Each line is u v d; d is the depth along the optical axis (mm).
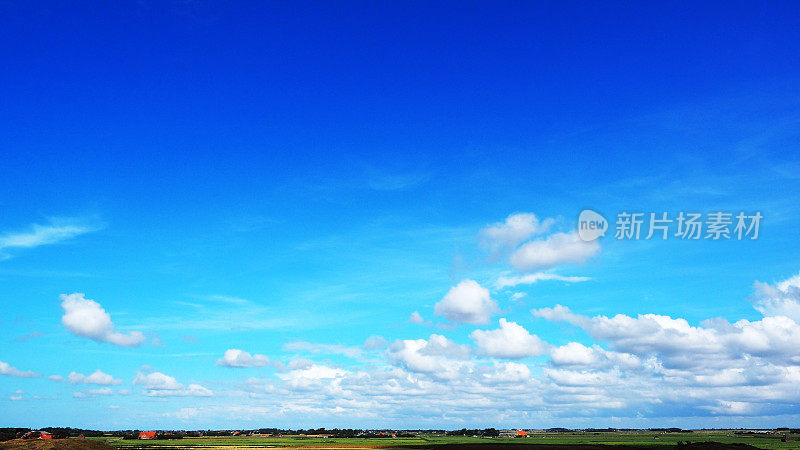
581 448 193000
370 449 194000
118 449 157875
